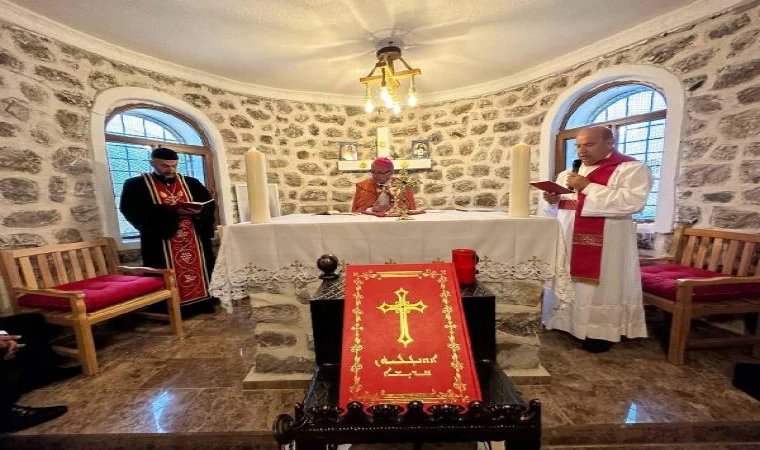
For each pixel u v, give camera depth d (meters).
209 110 3.01
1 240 1.86
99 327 2.27
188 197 2.54
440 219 1.41
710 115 1.98
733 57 1.87
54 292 1.66
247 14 2.02
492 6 2.01
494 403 0.80
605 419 1.22
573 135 2.84
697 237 2.03
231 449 1.21
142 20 2.06
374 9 2.01
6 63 1.88
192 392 1.48
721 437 1.19
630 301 1.73
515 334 1.51
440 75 3.16
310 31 2.24
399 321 0.94
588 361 1.66
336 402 0.84
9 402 1.28
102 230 2.34
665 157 2.19
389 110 3.83
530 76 3.02
